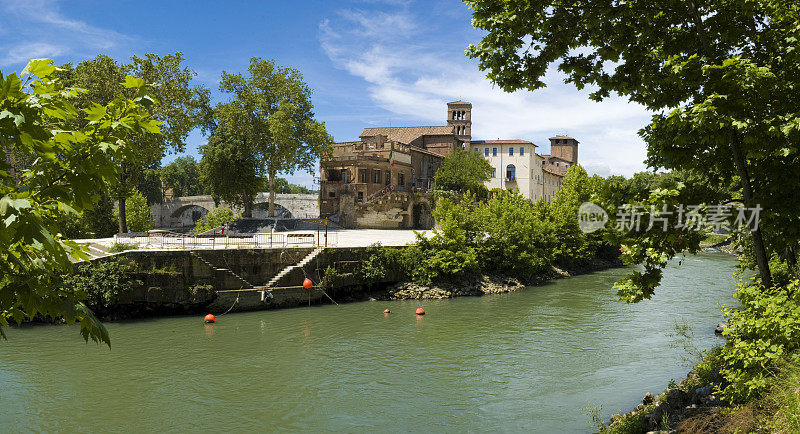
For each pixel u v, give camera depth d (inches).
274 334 1027.9
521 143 3715.6
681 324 1087.6
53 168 175.3
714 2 437.7
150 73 1909.4
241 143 2311.8
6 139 155.3
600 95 474.9
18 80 153.3
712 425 405.1
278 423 606.2
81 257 202.2
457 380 754.2
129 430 581.0
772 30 422.6
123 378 753.6
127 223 2262.6
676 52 453.1
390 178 2962.6
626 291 427.8
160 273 1183.6
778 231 418.9
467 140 3841.0
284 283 1358.3
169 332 1037.8
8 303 166.6
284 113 2247.8
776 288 408.2
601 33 451.5
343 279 1417.3
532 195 3794.3
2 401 655.1
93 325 176.7
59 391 695.7
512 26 429.4
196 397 684.1
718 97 355.6
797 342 382.6
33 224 151.8
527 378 760.3
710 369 574.2
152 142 1843.0
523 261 1822.1
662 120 432.8
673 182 421.1
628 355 868.6
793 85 386.0
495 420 610.5
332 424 604.1
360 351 906.7
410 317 1208.2
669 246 415.2
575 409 637.3
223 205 3479.3
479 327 1096.8
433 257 1561.3
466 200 1823.3
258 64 2427.4
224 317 1192.2
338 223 2655.0
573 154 5349.4
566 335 1018.7
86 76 1739.7
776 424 331.0
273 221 2425.0
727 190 466.3
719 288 1569.9
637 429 485.4
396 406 657.0
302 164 2454.5
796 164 397.1
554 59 442.0
